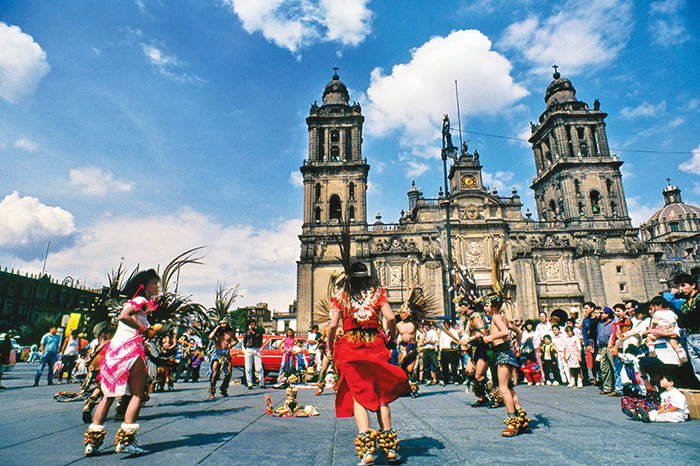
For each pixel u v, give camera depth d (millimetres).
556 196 55500
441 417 6836
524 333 14703
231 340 10758
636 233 50969
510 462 4012
